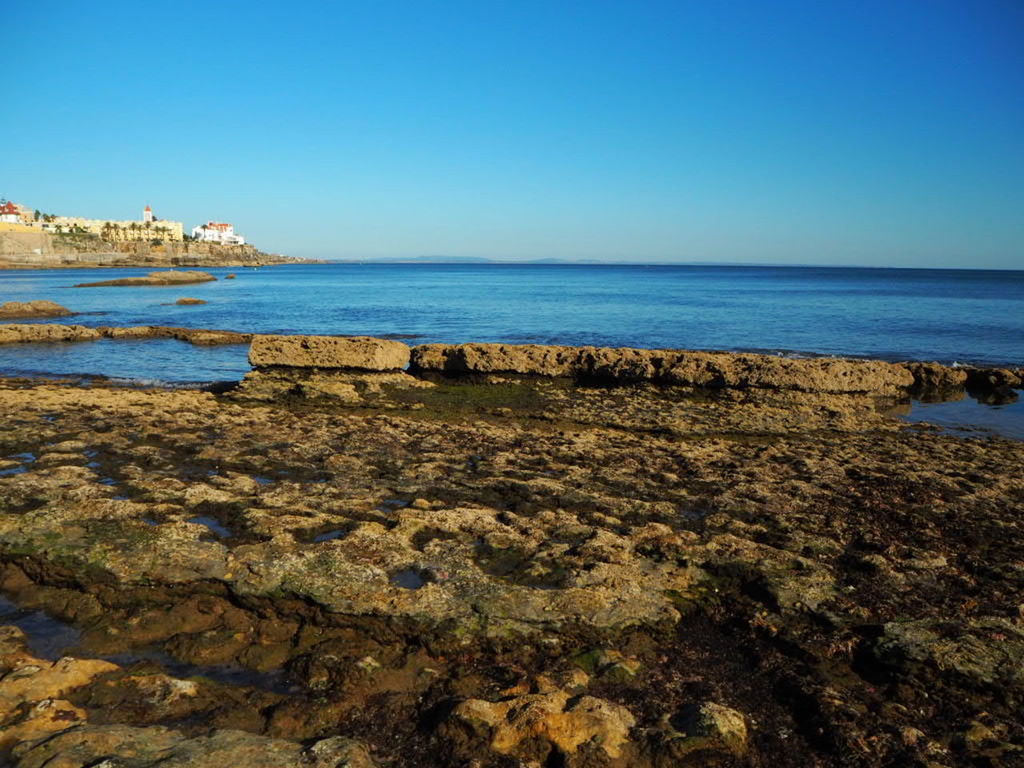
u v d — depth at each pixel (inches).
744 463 565.3
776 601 317.1
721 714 237.3
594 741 225.0
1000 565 362.6
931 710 249.9
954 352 1457.9
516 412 792.9
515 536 373.4
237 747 214.7
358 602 297.0
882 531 412.8
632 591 318.7
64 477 457.7
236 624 296.7
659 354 935.7
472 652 279.7
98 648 280.7
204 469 509.4
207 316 2199.8
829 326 1942.7
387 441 601.0
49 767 199.5
